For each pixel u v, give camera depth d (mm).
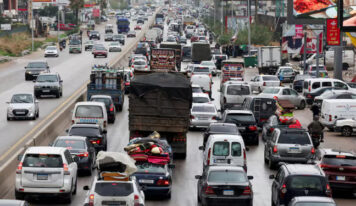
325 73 107250
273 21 191375
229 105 71562
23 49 167625
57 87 77062
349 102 59844
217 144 38875
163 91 44594
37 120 62000
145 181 32406
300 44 108562
